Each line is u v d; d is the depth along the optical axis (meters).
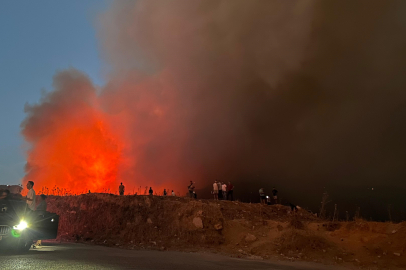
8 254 8.38
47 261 7.19
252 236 14.03
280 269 8.62
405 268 9.69
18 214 9.24
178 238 14.30
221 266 8.47
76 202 18.14
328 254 11.46
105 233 15.48
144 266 7.42
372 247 11.41
